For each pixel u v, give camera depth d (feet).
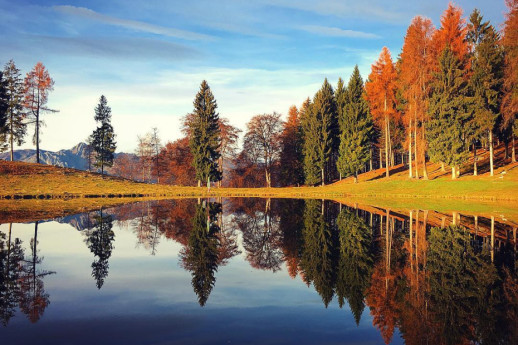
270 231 71.51
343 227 72.43
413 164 196.24
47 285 36.58
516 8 104.37
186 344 23.03
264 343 23.26
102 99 237.66
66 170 191.52
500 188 117.39
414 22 138.41
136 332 24.93
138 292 34.35
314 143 200.23
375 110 168.76
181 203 128.67
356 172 182.50
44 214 92.99
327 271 42.06
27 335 24.39
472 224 70.74
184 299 32.30
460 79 134.62
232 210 108.27
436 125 138.82
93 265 45.21
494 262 44.45
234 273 41.63
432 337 24.64
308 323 26.91
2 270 42.57
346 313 29.04
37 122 195.83
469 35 162.91
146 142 257.14
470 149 187.11
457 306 30.27
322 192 158.40
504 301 31.73
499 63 139.23
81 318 27.55
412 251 50.90
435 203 107.14
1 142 189.26
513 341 24.16
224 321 27.14
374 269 42.50
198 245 58.54
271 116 232.53
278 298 32.73
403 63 144.87
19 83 193.47
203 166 199.21
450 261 45.21
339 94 217.15
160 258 49.29
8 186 155.12
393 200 120.88
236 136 226.79
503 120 135.54
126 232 70.13
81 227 75.00
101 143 236.84
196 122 202.90
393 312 29.25
